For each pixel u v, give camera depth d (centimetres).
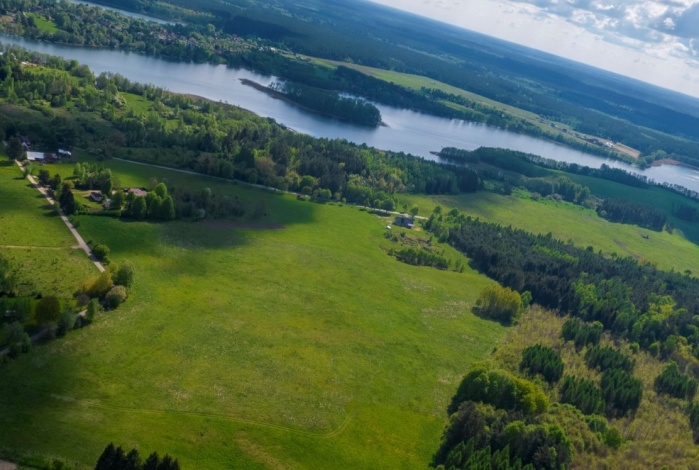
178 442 15250
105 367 17350
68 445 14162
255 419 16838
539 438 17212
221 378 18188
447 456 16800
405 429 18100
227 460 15138
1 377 15850
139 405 16188
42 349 17375
